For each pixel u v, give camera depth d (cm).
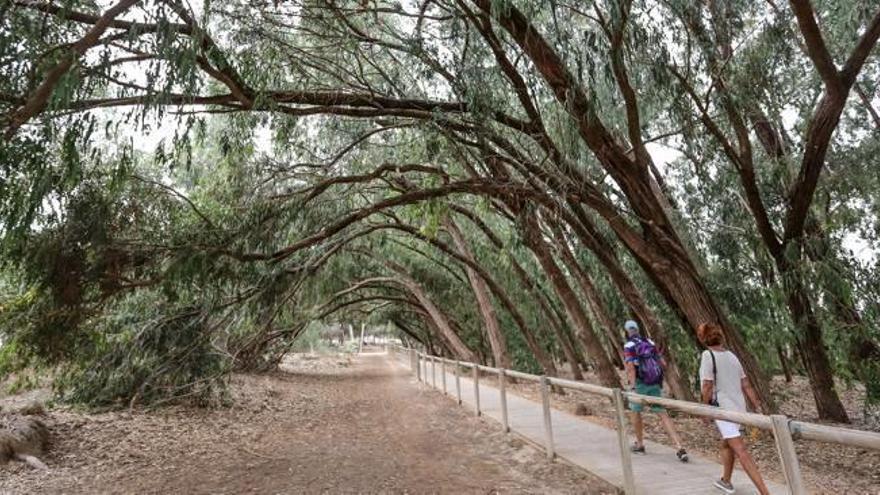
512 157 795
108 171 646
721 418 384
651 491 516
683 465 612
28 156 455
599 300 1200
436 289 2372
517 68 749
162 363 1055
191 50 436
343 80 777
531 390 1631
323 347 5316
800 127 1109
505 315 2205
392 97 772
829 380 1066
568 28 722
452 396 1477
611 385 1116
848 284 934
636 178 761
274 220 816
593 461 648
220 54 564
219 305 959
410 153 973
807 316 1028
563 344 1762
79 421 945
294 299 1541
